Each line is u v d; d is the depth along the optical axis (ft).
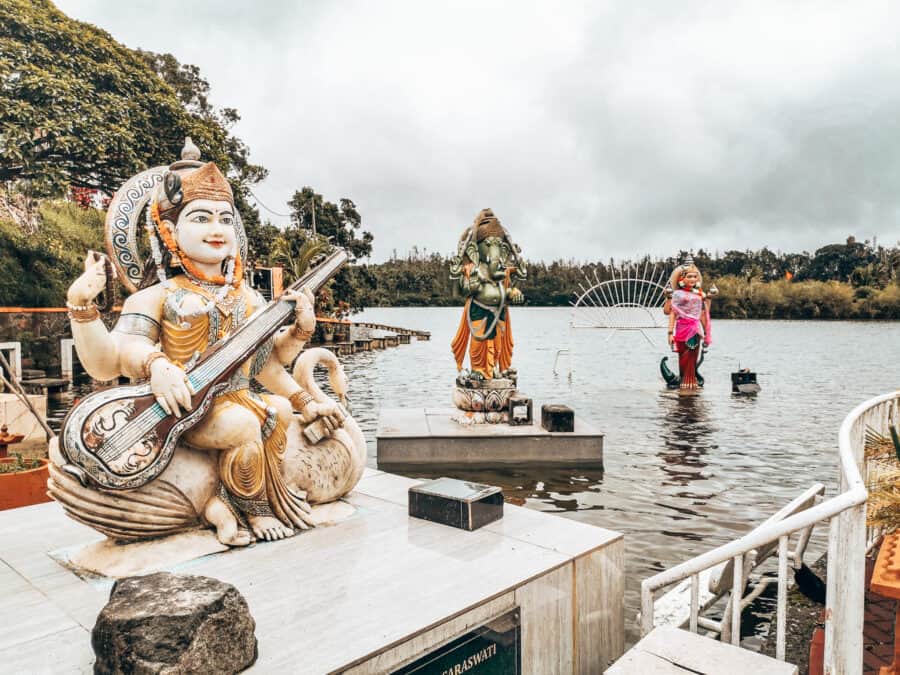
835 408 51.55
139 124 69.56
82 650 8.53
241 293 13.76
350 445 14.71
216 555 11.74
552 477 29.99
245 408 12.70
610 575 12.47
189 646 7.19
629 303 84.17
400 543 12.32
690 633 10.13
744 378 60.29
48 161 63.87
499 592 10.05
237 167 103.86
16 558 11.96
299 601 9.76
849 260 281.13
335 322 113.09
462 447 32.55
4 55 59.47
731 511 24.63
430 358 102.37
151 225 12.55
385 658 8.41
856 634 8.99
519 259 36.45
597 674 12.25
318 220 136.26
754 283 257.55
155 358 11.55
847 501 8.95
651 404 53.78
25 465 19.42
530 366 88.63
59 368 68.64
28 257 77.30
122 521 11.37
